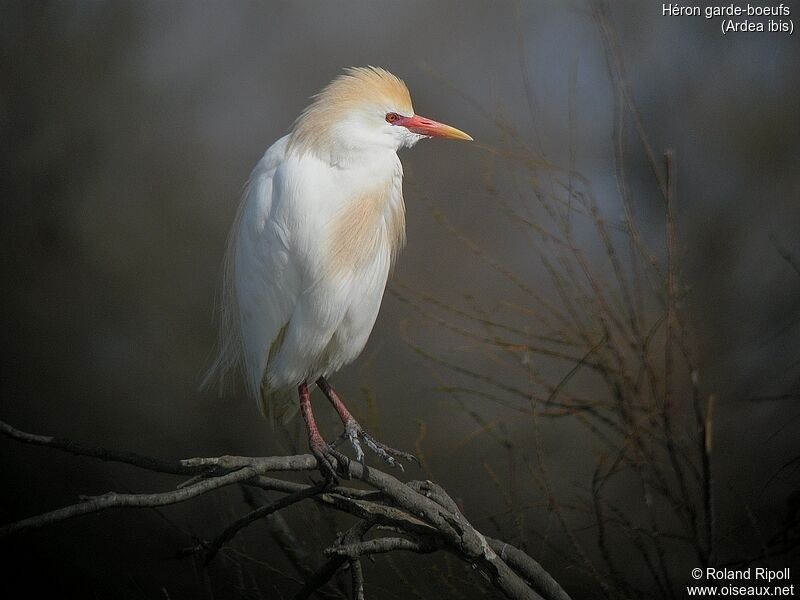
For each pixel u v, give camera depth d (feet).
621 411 20.84
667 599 20.22
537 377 28.27
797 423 33.27
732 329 36.83
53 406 47.80
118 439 44.86
